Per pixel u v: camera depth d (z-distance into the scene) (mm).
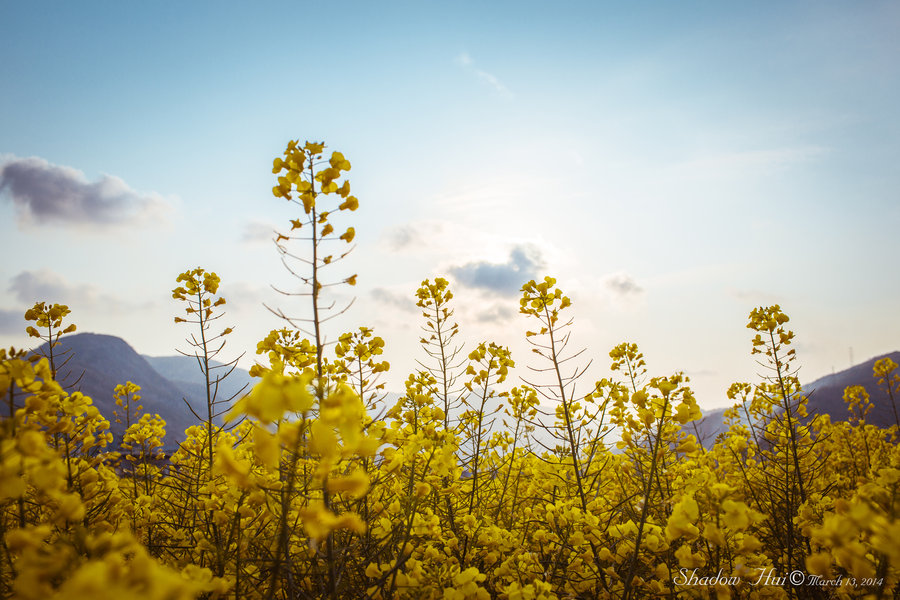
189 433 4863
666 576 3102
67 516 1649
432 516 3600
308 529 1408
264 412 1285
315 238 2289
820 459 6434
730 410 7727
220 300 4086
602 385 4598
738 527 2293
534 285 4430
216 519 2734
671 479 4047
